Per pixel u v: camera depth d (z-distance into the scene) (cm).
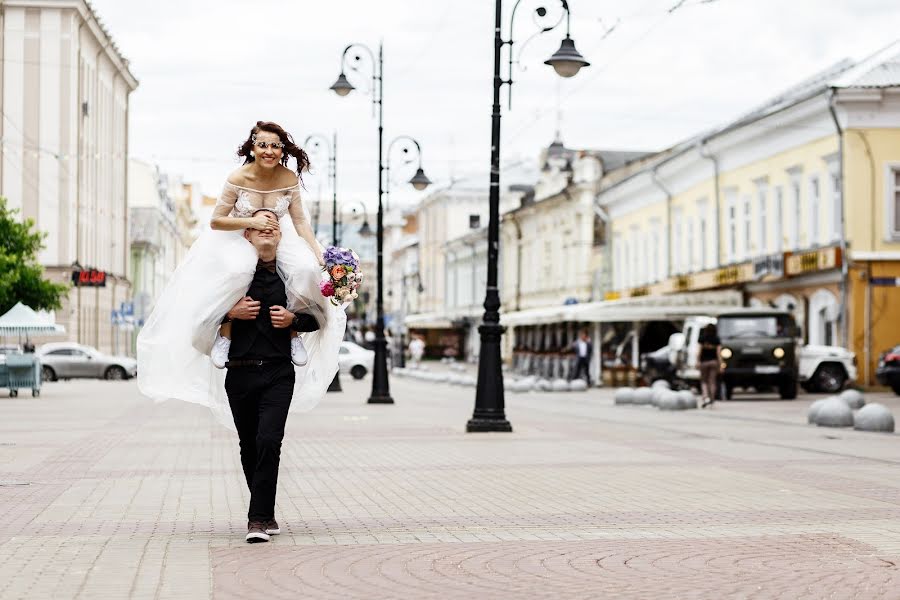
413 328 10706
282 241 870
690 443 1752
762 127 4322
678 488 1184
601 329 4488
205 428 2111
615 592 682
